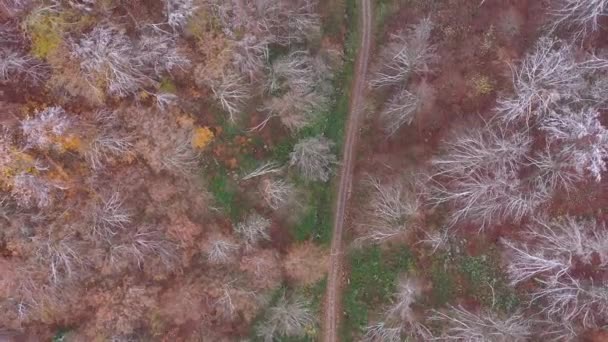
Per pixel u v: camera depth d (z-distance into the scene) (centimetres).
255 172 3478
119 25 2956
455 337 3328
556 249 3238
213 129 3416
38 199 2900
